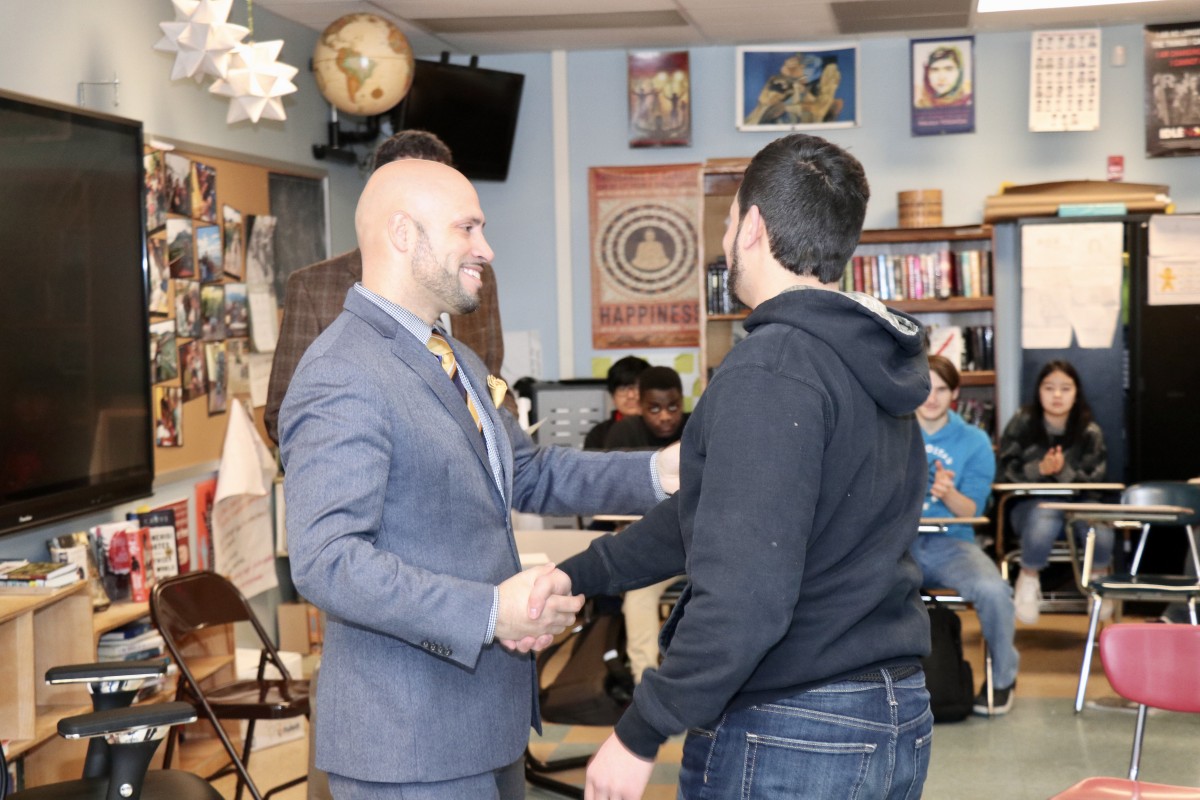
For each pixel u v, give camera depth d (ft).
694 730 5.74
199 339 16.78
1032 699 16.97
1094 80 23.18
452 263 6.84
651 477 7.79
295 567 6.25
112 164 13.66
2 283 11.73
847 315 5.56
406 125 22.97
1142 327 22.29
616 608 15.74
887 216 24.43
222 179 17.75
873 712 5.52
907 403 5.67
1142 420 22.33
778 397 5.29
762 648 5.07
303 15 20.44
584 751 15.11
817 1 20.72
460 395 6.92
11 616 10.43
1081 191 22.71
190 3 13.62
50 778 11.85
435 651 6.23
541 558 12.63
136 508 14.87
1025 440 21.58
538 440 23.73
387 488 6.55
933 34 23.77
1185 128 23.22
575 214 25.35
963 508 16.99
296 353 9.75
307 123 21.26
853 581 5.54
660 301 25.29
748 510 5.15
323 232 21.74
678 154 25.00
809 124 24.39
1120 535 22.04
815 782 5.45
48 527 13.05
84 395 13.07
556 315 25.50
